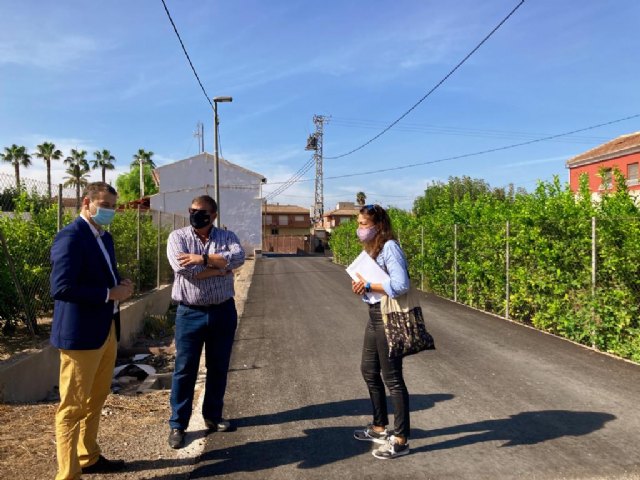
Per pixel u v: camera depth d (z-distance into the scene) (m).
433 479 3.50
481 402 4.96
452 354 6.80
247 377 6.01
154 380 6.67
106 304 3.43
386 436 4.15
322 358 6.82
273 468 3.70
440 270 12.95
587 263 7.06
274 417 4.71
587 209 7.59
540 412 4.66
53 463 3.68
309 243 63.03
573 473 3.53
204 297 4.17
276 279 19.22
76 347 3.25
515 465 3.67
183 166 42.06
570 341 7.48
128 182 66.56
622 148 24.52
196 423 4.62
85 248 3.37
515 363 6.31
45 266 7.28
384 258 3.77
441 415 4.65
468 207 12.23
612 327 6.72
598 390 5.23
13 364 5.38
